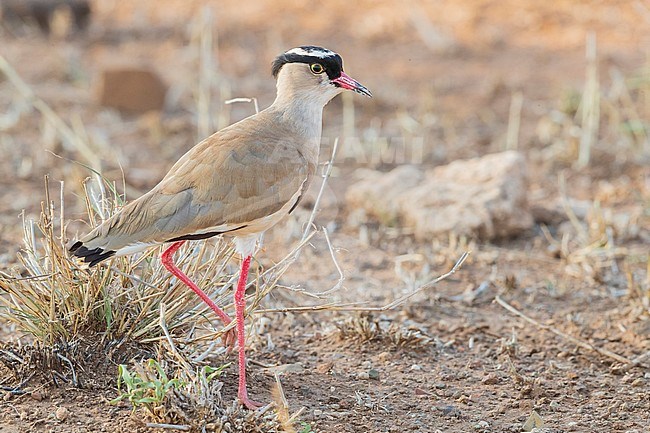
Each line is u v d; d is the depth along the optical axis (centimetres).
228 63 2298
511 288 1340
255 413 898
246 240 998
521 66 2266
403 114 1972
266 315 1223
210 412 888
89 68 2277
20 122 1947
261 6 2689
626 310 1269
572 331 1219
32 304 1002
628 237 1499
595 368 1122
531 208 1591
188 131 1938
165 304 1015
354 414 985
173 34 2525
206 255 1138
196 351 1047
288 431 890
